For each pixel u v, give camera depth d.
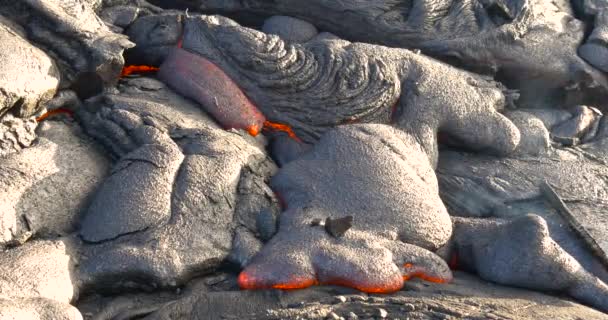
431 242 6.01
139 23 7.20
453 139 7.20
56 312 4.77
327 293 5.46
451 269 6.20
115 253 5.37
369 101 6.82
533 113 7.99
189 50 6.90
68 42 6.29
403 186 6.09
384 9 7.89
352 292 5.49
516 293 5.77
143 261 5.35
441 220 6.09
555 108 8.39
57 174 5.73
